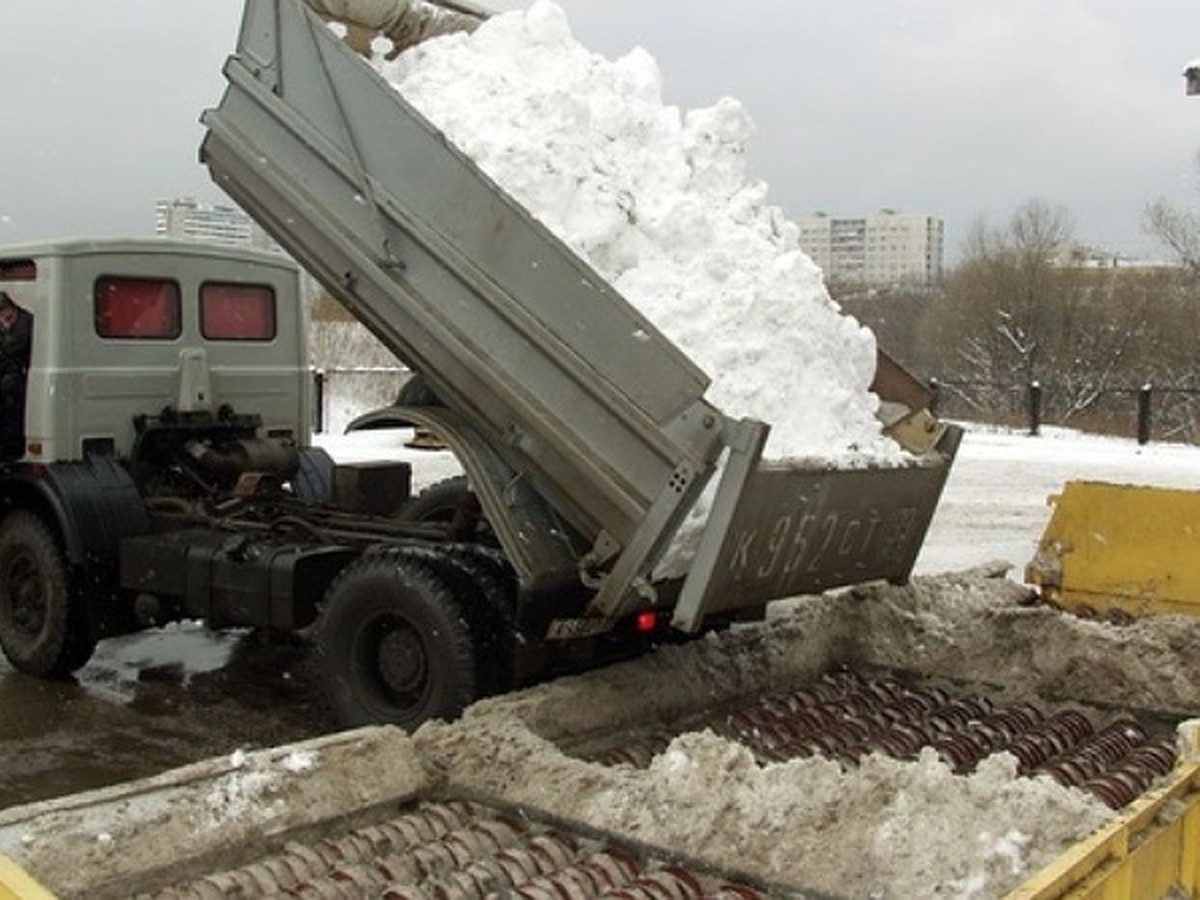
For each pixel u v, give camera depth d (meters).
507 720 5.08
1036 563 7.89
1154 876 3.94
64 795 6.18
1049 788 3.96
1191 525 7.49
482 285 5.84
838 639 7.09
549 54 6.71
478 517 6.88
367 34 6.74
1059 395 28.61
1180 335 34.06
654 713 5.95
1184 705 6.24
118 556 7.97
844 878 3.87
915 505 6.78
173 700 7.85
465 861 4.16
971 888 3.67
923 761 4.24
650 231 6.24
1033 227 37.50
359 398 23.84
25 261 8.39
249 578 7.10
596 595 5.79
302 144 6.37
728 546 5.41
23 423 8.34
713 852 4.11
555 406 5.69
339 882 3.90
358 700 6.39
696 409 5.32
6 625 8.39
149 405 8.72
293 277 9.66
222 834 4.14
